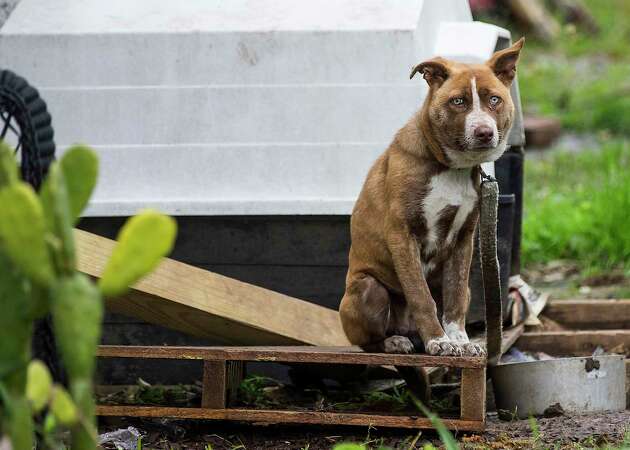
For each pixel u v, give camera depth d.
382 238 6.96
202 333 7.82
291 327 7.75
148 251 2.61
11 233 2.53
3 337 2.91
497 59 6.89
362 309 6.98
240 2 8.91
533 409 7.35
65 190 2.69
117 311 7.57
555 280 13.66
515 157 10.32
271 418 6.52
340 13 8.64
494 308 7.00
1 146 2.84
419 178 6.72
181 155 8.62
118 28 8.75
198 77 8.62
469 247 7.01
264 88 8.53
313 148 8.45
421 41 8.52
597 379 7.36
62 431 5.79
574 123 27.11
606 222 14.81
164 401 7.71
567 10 37.28
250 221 8.53
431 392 7.71
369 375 8.02
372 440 6.53
